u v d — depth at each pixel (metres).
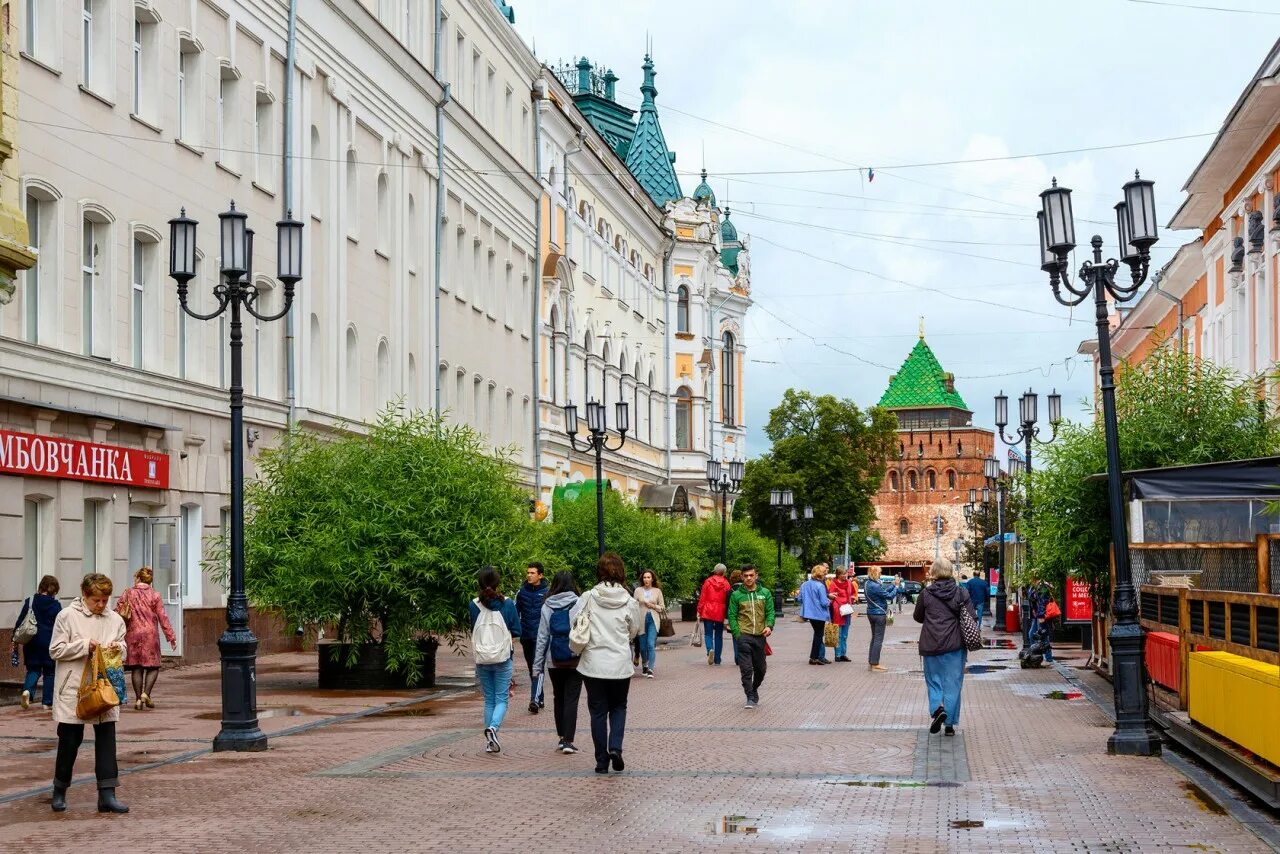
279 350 35.66
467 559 26.48
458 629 27.25
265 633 35.44
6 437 24.19
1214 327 46.34
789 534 90.31
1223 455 28.83
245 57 34.25
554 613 17.08
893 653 38.12
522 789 14.20
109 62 28.22
